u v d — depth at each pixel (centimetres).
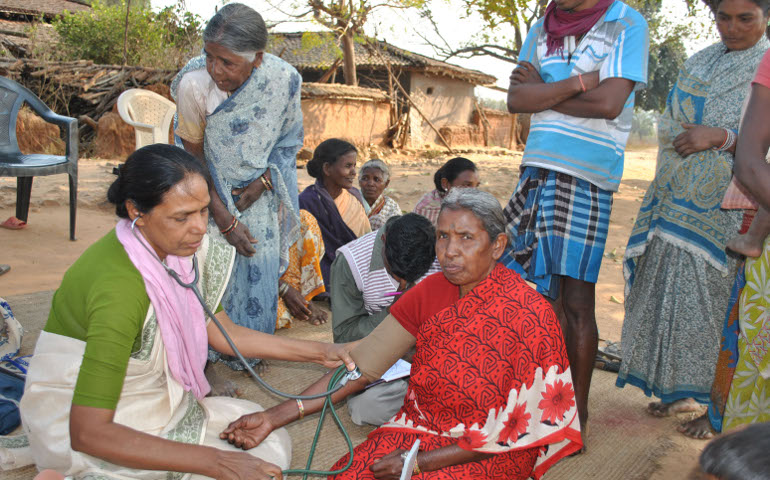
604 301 521
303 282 424
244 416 242
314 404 244
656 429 317
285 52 2470
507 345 211
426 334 221
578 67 279
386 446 227
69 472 215
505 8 1645
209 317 248
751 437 95
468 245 212
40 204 691
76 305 206
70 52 1867
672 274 299
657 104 3678
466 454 212
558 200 282
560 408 214
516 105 289
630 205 1015
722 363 266
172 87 326
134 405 220
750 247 233
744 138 210
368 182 504
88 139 1423
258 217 348
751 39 278
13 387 282
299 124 356
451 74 2436
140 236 207
